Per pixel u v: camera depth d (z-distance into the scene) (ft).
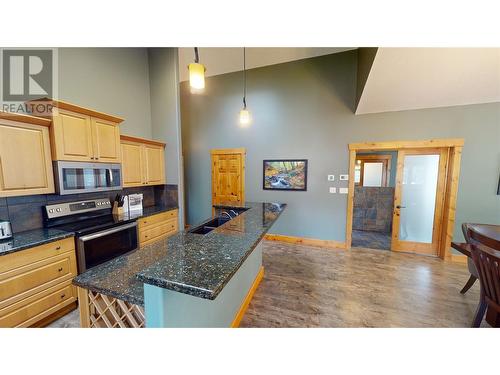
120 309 4.13
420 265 10.39
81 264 6.88
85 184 7.82
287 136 13.58
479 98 9.69
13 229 6.57
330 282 8.81
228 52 12.14
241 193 15.02
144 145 10.87
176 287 2.70
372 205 16.51
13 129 5.96
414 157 11.54
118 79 10.39
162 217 10.83
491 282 5.36
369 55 8.95
